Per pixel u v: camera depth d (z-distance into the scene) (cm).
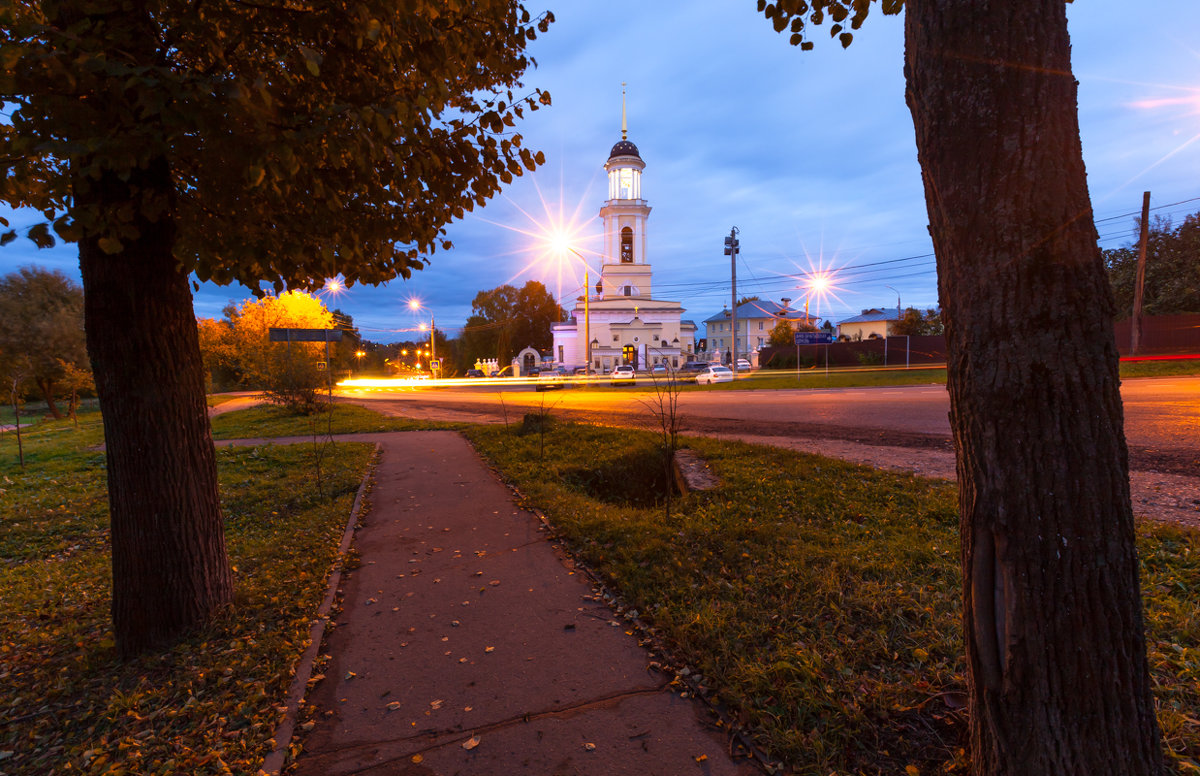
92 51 223
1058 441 162
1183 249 2722
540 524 571
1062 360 161
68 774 242
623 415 1534
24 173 255
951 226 175
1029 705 169
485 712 267
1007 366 166
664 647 316
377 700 281
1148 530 429
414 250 420
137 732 267
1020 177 161
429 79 324
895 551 416
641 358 5844
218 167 265
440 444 1166
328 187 304
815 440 944
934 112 176
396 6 261
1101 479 163
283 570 464
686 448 876
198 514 362
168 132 241
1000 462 170
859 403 1550
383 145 270
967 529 184
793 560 408
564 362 6053
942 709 243
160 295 333
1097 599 164
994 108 162
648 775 221
